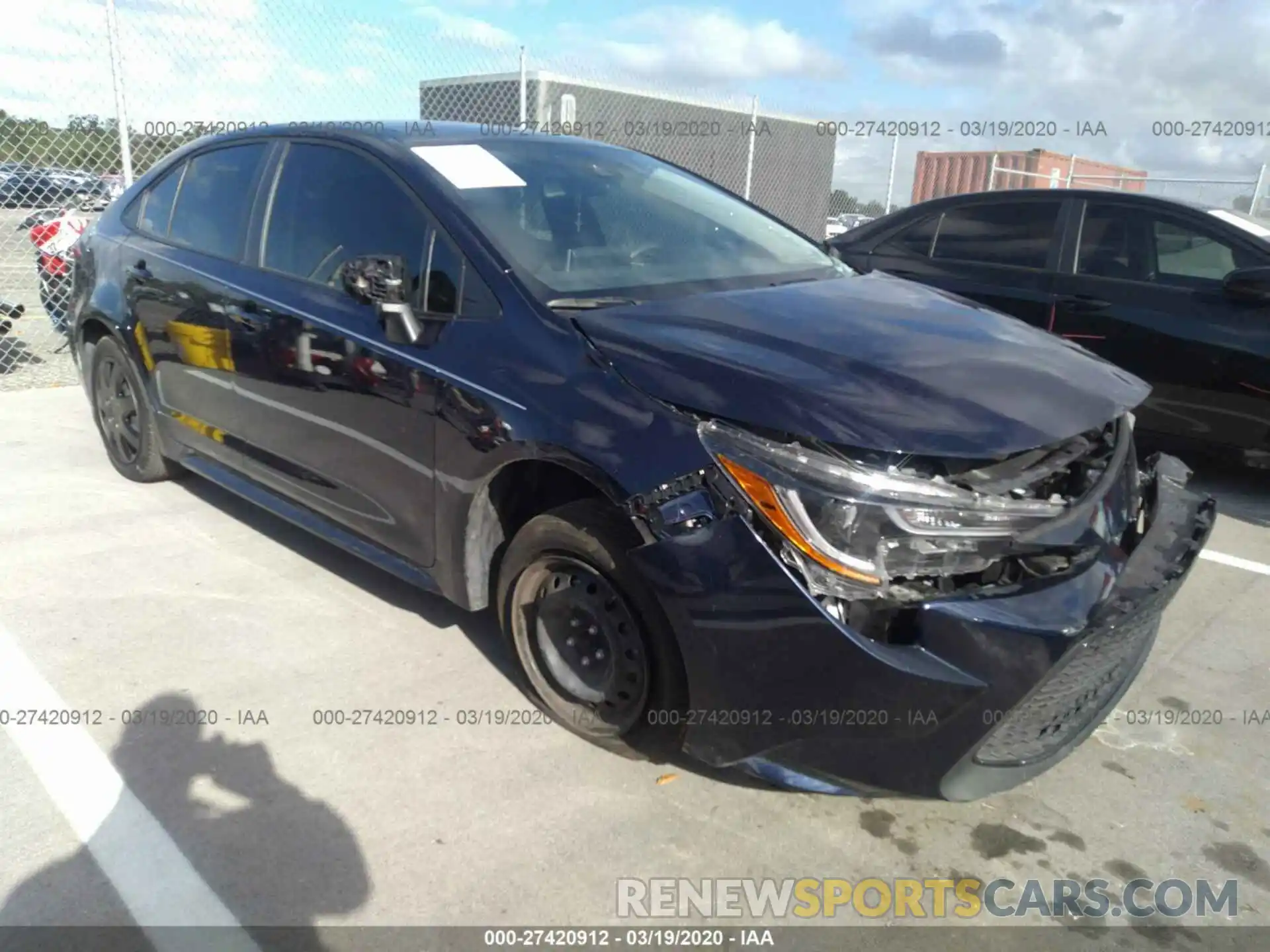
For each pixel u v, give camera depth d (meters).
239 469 3.93
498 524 2.90
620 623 2.58
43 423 5.95
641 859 2.38
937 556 2.16
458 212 3.02
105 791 2.56
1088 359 2.82
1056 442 2.28
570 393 2.54
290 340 3.38
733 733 2.34
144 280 4.24
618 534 2.46
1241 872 2.41
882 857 2.42
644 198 3.57
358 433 3.17
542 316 2.73
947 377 2.45
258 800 2.54
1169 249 5.21
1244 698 3.21
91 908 2.18
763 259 3.50
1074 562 2.27
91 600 3.60
